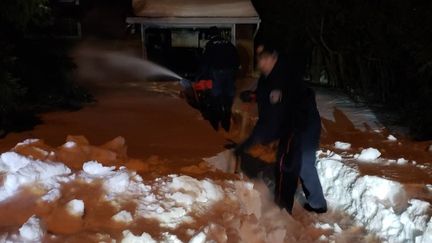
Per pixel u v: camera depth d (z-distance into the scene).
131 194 3.90
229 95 8.47
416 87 8.30
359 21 10.27
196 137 6.61
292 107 4.20
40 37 10.32
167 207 3.77
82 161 4.62
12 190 3.68
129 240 3.26
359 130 7.17
